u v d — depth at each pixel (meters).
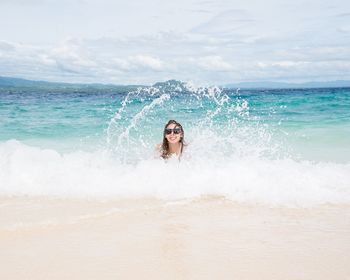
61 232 3.71
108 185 5.34
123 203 4.68
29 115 15.88
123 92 38.34
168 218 4.14
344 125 12.91
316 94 33.84
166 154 6.79
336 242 3.49
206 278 2.79
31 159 6.43
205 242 3.47
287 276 2.83
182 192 5.06
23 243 3.44
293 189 5.11
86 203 4.68
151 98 18.31
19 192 5.14
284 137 10.65
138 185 5.31
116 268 2.95
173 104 16.98
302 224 3.98
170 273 2.87
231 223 4.00
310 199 4.83
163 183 5.31
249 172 5.54
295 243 3.46
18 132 11.94
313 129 12.12
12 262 3.05
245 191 5.07
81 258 3.12
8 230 3.75
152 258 3.13
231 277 2.81
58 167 6.07
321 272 2.89
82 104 21.03
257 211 4.41
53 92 38.25
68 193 5.09
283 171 5.66
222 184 5.24
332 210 4.46
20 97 28.20
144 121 13.57
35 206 4.56
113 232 3.71
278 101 23.53
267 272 2.89
